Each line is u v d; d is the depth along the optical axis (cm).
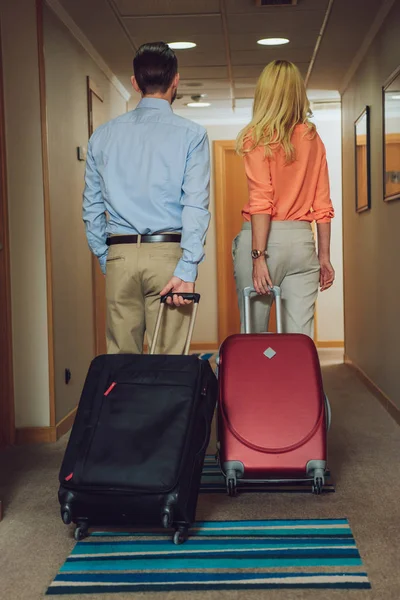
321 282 319
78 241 476
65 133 445
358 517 267
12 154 399
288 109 292
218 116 822
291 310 306
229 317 853
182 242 262
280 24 482
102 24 471
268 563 225
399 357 434
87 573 220
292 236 297
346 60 579
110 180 270
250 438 278
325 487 304
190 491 235
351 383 577
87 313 502
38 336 406
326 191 310
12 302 404
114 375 245
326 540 243
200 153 265
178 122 267
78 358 471
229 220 841
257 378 286
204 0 430
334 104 761
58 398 419
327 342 833
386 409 470
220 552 234
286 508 278
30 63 396
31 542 249
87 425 237
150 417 235
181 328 272
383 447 374
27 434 405
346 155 655
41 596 207
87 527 244
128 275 268
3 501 296
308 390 283
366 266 556
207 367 249
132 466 226
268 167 292
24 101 397
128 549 238
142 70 271
